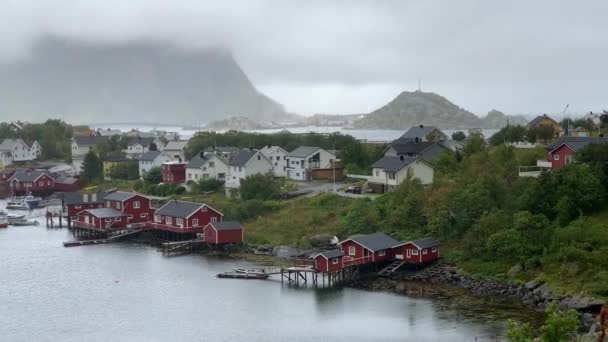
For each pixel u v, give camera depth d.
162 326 64.19
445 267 78.56
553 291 65.94
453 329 60.09
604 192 77.44
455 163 103.06
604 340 48.56
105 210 117.00
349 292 74.31
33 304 72.12
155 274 85.12
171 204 112.50
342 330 61.59
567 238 69.81
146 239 111.00
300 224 102.62
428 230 86.25
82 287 78.88
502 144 106.38
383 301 70.19
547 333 38.97
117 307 70.69
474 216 81.62
